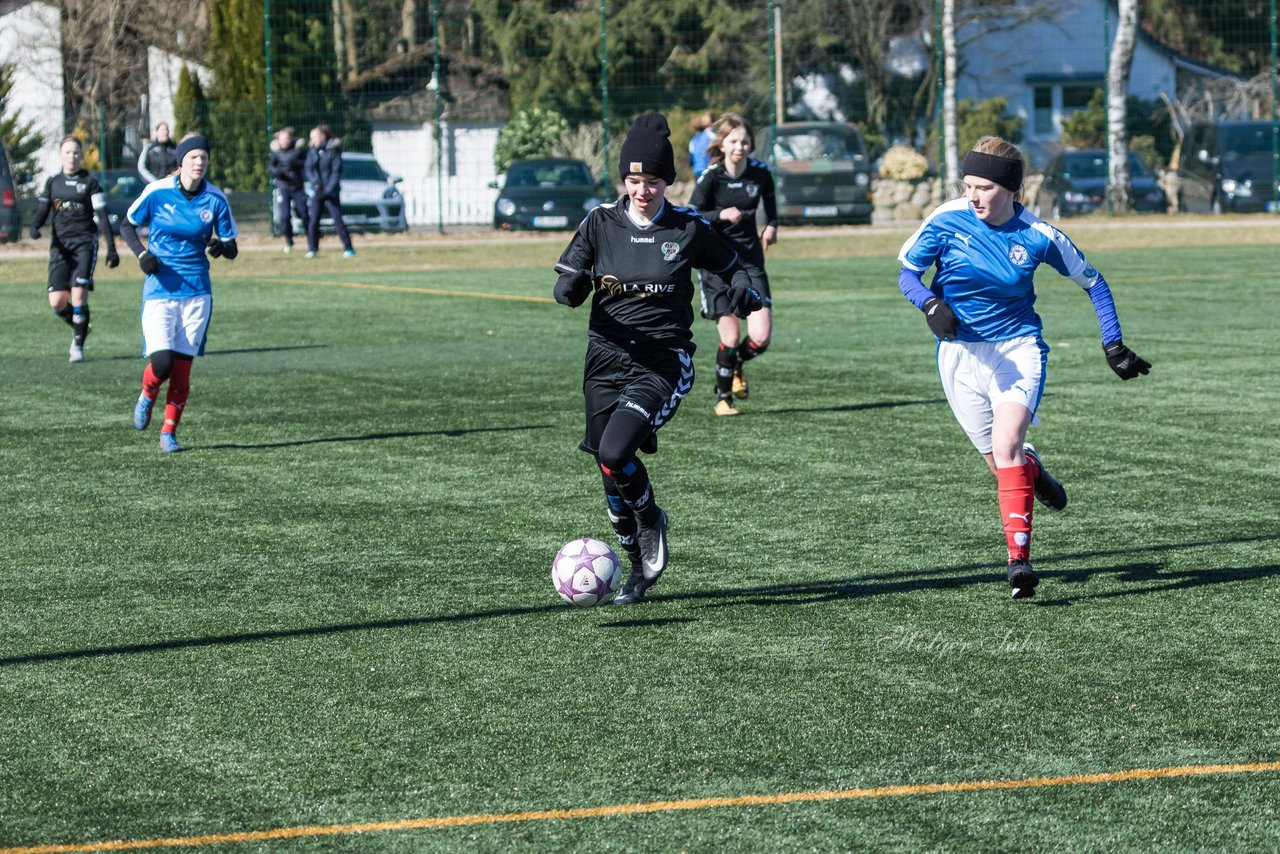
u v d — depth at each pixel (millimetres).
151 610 12008
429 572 13102
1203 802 8156
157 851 7664
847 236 57250
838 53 88625
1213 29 97250
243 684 10203
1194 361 25266
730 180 20141
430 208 81562
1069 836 7758
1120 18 66875
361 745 9070
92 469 17781
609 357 11883
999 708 9586
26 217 61938
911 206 70625
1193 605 11828
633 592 12008
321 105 69250
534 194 62312
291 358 27578
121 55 80938
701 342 29672
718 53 84562
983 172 11555
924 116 91938
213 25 72875
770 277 42781
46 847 7715
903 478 16656
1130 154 70562
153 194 18594
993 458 12250
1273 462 17188
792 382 23766
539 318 33594
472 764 8758
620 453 11352
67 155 27000
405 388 23844
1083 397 21781
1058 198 68625
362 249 54688
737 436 19297
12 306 37625
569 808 8133
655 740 9102
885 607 11875
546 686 10094
